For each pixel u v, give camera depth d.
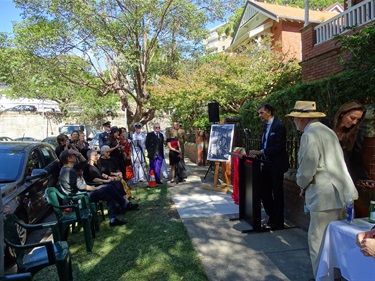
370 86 3.67
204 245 4.40
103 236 5.00
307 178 3.01
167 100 14.62
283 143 4.72
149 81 16.88
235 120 8.36
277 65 13.30
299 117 3.35
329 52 9.20
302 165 3.04
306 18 11.44
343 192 2.99
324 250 2.76
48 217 6.49
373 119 3.37
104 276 3.66
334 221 2.82
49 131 28.22
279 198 4.84
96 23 12.37
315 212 3.02
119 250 4.40
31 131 27.73
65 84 15.26
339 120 3.38
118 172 7.15
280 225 4.91
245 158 4.95
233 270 3.65
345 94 3.98
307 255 3.96
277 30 17.83
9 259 4.14
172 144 9.16
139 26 12.98
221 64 12.87
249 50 14.47
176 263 3.89
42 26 12.57
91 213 4.95
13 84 13.80
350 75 3.92
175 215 5.88
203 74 13.50
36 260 3.16
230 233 4.82
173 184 8.91
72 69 14.27
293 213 5.20
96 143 18.98
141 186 8.83
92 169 6.18
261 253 4.07
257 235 4.70
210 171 10.93
